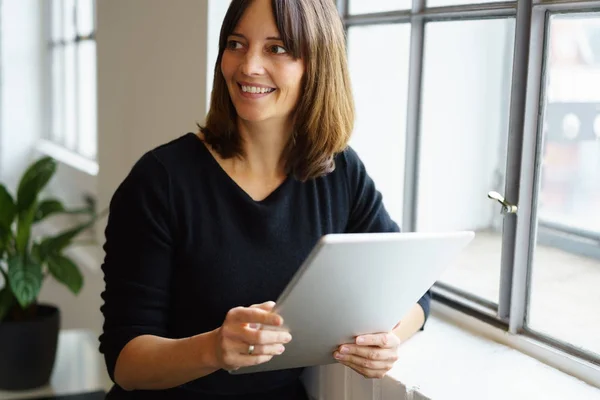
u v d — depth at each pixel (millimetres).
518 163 1622
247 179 1474
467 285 1895
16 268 2764
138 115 2641
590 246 2002
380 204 1618
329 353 1332
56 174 4629
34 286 2756
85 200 4121
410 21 1908
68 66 4738
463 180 2586
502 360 1595
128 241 1394
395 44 2057
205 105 2139
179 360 1273
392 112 2105
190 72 2213
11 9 5027
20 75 5098
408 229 2006
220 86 1438
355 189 1583
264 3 1353
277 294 1461
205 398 1508
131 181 1405
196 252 1415
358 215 1599
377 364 1329
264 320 1141
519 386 1463
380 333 1314
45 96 5180
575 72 2377
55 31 4980
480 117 2795
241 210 1439
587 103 2471
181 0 2238
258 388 1537
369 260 1101
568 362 1530
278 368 1349
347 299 1163
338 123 1460
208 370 1271
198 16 2143
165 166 1406
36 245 2941
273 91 1384
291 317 1155
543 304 1749
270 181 1488
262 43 1362
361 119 2145
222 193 1435
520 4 1566
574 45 2271
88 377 3045
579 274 1912
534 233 1639
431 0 1879
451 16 1822
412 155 1971
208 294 1430
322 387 1675
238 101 1386
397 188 2148
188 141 1461
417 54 1919
